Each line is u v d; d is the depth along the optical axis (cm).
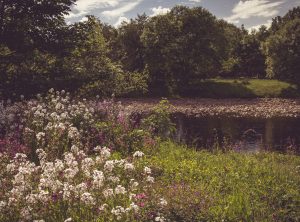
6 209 748
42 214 755
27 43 2169
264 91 6362
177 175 1157
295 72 6550
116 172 1057
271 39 6750
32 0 2219
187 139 2502
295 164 1609
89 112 1639
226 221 864
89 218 773
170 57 6544
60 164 843
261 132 3036
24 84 2077
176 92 6450
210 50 6944
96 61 2581
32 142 1251
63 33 2294
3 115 1522
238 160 1502
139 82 3269
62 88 2183
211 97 6219
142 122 1797
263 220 887
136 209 757
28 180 827
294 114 4197
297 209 949
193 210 873
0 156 1029
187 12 6888
